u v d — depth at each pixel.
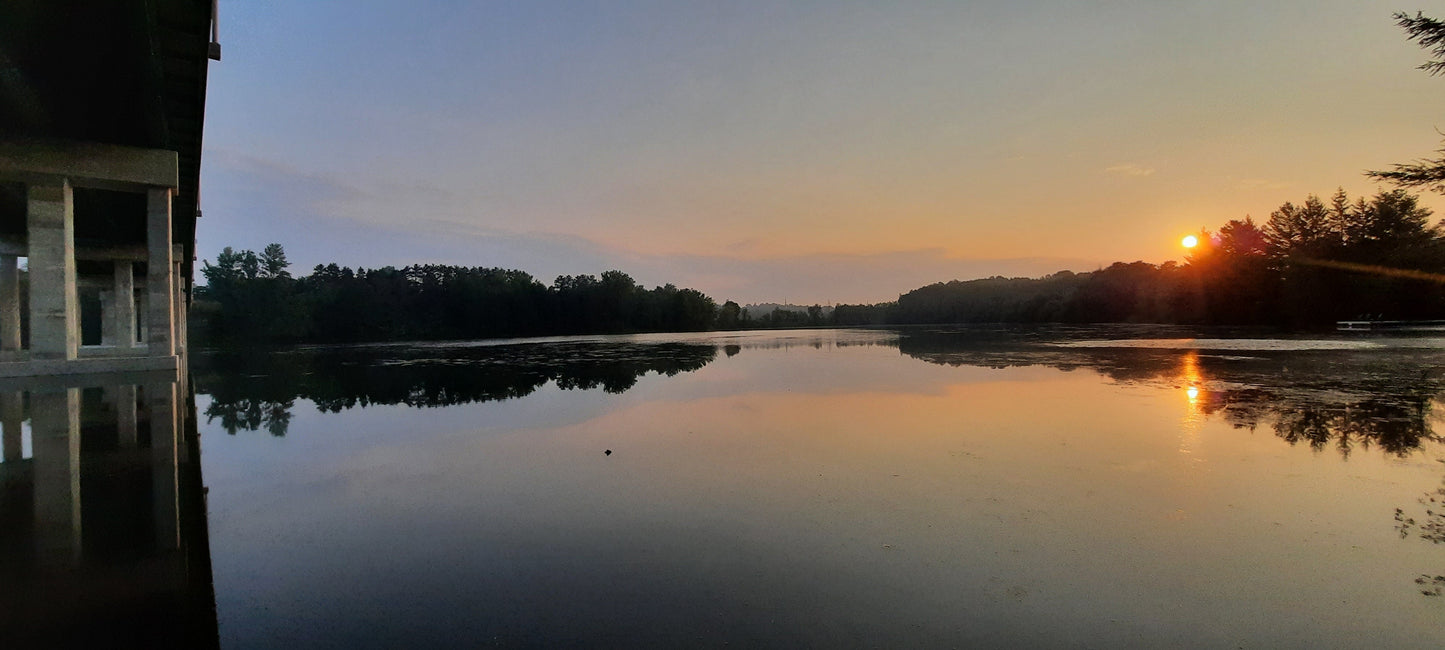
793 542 4.98
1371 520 5.36
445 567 4.51
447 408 13.09
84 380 18.27
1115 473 7.01
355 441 9.52
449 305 89.12
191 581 4.22
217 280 75.44
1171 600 3.92
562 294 96.88
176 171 21.66
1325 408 11.02
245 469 7.68
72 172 19.95
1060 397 12.97
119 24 14.74
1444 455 7.62
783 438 9.29
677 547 4.91
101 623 3.57
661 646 3.32
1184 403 11.80
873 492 6.38
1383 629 3.54
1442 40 14.18
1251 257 58.59
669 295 105.62
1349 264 49.16
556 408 12.88
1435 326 44.97
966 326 91.00
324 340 79.38
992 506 5.86
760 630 3.52
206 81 17.98
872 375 18.69
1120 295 76.75
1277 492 6.20
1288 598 3.93
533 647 3.30
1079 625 3.60
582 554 4.75
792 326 118.81
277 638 3.38
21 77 16.61
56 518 5.62
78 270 42.31
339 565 4.53
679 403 13.35
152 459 8.23
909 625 3.60
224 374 23.47
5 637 3.37
